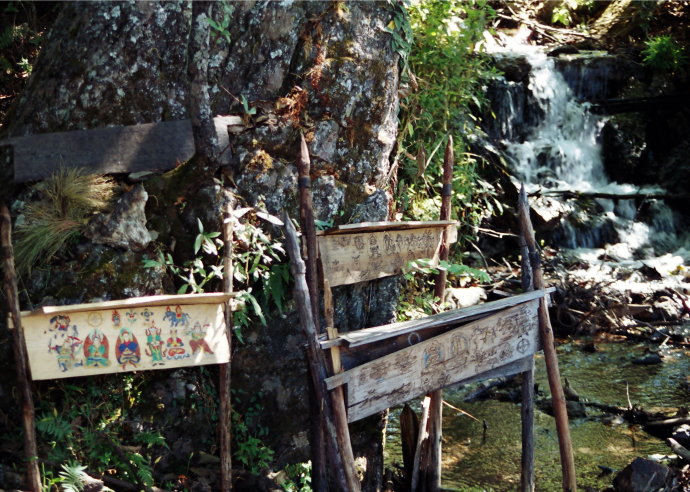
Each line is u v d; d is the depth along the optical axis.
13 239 3.95
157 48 4.11
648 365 7.27
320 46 4.39
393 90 4.66
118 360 3.61
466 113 8.50
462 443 5.70
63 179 3.93
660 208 11.30
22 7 5.84
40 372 3.48
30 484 3.49
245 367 4.31
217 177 4.22
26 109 4.14
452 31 6.91
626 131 12.15
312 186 4.41
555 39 13.46
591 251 10.42
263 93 4.33
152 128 4.09
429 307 6.08
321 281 4.12
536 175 11.34
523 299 4.13
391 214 4.90
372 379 3.71
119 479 3.88
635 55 12.96
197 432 4.19
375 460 4.72
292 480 4.44
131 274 3.95
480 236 10.07
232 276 4.07
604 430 5.89
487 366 4.07
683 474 4.95
